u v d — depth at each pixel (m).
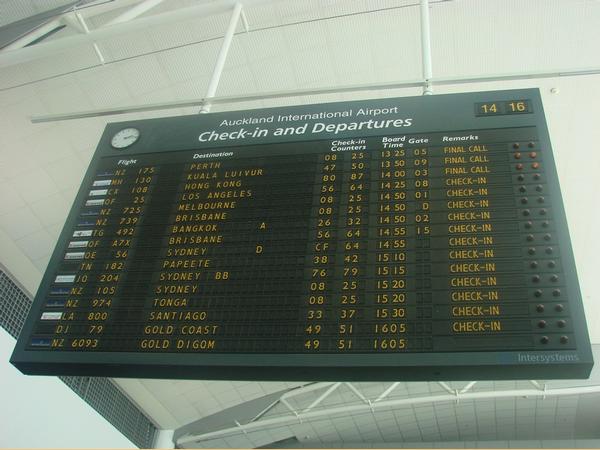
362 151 5.05
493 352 3.67
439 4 8.89
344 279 4.21
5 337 9.84
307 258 4.40
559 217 4.28
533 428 17.16
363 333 3.92
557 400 15.91
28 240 11.31
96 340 4.30
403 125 5.14
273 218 4.74
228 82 9.72
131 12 7.97
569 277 3.95
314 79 9.75
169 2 8.75
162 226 4.94
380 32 9.20
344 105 5.46
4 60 7.75
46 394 10.52
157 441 16.02
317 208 4.72
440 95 5.29
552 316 3.78
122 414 14.69
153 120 5.88
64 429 10.84
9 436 9.34
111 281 4.64
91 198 5.34
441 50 9.44
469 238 4.25
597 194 11.58
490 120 5.02
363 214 4.57
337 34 9.21
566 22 9.12
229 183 5.13
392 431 17.47
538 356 3.61
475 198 4.48
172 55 9.30
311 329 4.02
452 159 4.80
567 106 10.33
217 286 4.39
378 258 4.27
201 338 4.14
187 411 15.73
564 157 11.12
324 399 16.00
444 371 3.72
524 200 4.41
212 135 5.59
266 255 4.49
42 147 10.14
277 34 9.17
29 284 12.00
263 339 4.04
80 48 8.97
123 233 4.96
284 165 5.14
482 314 3.84
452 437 17.70
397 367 3.73
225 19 8.92
